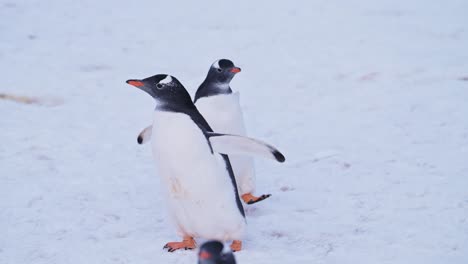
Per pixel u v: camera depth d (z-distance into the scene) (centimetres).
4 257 777
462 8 2839
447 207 884
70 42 2355
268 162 1160
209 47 2320
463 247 757
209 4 3178
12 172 1101
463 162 1077
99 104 1617
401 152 1161
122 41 2408
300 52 2200
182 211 727
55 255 780
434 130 1288
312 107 1562
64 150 1239
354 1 3145
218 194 707
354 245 778
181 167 690
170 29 2631
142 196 995
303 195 975
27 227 871
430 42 2209
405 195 943
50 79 1823
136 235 838
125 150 1251
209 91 827
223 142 699
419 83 1688
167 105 700
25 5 3008
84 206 949
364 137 1285
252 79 1883
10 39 2350
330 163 1127
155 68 2011
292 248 772
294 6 3084
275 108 1573
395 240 788
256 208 923
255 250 762
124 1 3228
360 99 1596
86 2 3167
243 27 2661
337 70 1917
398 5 2998
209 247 522
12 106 1553
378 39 2316
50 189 1023
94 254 777
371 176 1041
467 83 1652
